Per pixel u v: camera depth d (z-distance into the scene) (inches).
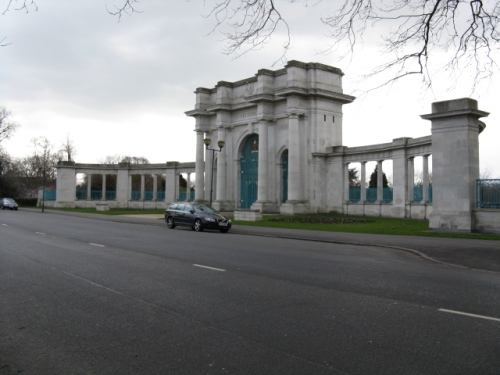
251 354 227.6
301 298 351.3
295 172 1840.6
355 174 3011.8
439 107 1002.1
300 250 697.6
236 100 2190.0
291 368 209.5
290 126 1851.6
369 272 481.7
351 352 230.1
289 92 1825.8
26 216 1707.7
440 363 215.5
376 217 1617.9
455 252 661.3
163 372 205.5
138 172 2691.9
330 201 1852.9
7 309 316.5
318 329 268.8
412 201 1571.1
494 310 315.6
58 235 905.5
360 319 290.7
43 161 3681.1
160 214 1983.3
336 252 677.3
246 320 288.4
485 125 1082.7
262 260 568.4
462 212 974.4
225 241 837.2
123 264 523.5
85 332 264.2
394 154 1616.6
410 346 239.0
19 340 250.1
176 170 2586.1
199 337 254.7
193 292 371.6
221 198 2178.9
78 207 2691.9
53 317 296.4
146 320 288.7
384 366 211.8
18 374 203.9
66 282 412.8
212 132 2340.1
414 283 419.2
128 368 210.1
